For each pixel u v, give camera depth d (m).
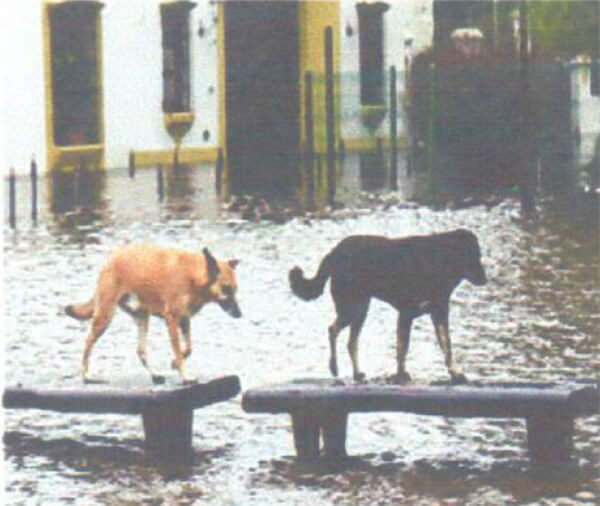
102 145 33.22
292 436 11.67
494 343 14.95
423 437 11.55
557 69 32.00
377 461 10.89
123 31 33.62
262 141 36.59
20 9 31.22
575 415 10.70
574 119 32.00
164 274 11.36
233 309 11.43
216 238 23.03
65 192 29.22
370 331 15.86
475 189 29.53
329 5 37.91
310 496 10.08
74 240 22.73
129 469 10.80
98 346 15.20
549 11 36.00
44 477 10.59
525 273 19.33
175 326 11.34
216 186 30.12
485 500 9.88
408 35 39.47
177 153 34.97
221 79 35.97
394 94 29.78
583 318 16.25
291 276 11.32
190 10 35.09
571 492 10.04
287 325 16.23
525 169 26.30
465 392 10.59
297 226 24.48
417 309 11.09
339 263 11.27
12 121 31.14
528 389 10.56
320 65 37.59
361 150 37.75
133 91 33.94
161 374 11.73
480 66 30.94
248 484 10.38
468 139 30.59
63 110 32.59
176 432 11.13
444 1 38.81
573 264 20.05
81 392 11.14
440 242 11.05
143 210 26.56
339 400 10.77
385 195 28.89
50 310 17.02
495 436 11.55
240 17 36.41
